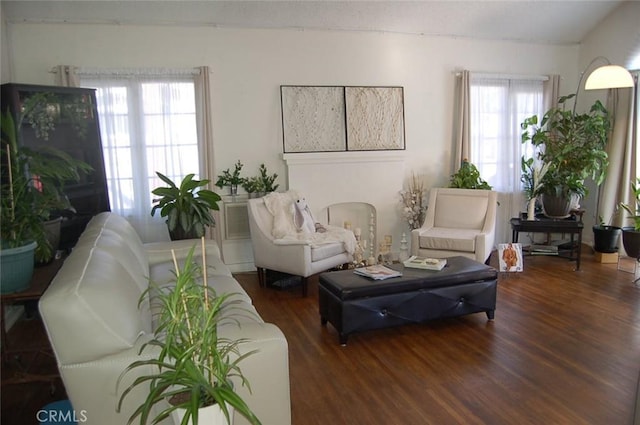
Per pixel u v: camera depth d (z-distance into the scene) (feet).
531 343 10.68
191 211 14.16
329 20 16.46
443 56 18.49
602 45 18.95
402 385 8.90
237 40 16.08
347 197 17.58
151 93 15.49
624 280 15.30
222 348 5.68
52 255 9.78
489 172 19.52
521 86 19.49
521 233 20.34
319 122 17.26
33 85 12.68
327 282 11.23
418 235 15.76
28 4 13.57
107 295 5.98
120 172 15.42
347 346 10.69
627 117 17.62
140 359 5.83
